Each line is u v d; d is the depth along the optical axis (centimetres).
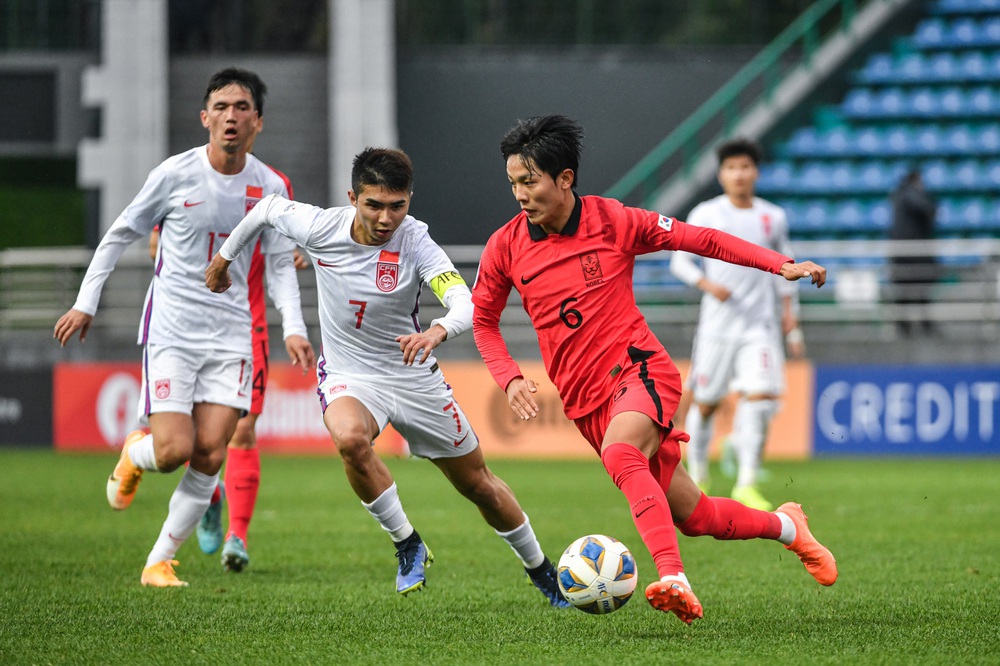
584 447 5238
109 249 2122
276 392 5288
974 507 3450
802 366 5184
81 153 7081
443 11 7812
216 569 2342
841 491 3906
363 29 7256
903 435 5153
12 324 6200
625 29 7875
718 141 7619
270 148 7450
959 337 5709
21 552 2542
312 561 2453
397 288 1886
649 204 7250
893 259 5828
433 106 7581
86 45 7756
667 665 1473
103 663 1497
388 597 2002
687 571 2317
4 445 5462
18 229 9488
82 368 5425
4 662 1503
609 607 1658
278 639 1644
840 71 7706
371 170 1775
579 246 1694
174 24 7612
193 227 2119
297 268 2323
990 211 7188
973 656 1516
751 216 3338
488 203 7569
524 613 1856
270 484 4112
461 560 2470
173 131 7344
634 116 7662
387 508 1877
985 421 5125
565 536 2853
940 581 2166
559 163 1656
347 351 1923
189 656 1535
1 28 7738
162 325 2117
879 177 7344
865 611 1859
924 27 7875
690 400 5181
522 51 7675
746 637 1652
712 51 7706
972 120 7588
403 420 1919
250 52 7700
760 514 1786
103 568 2317
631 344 1692
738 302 3356
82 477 4262
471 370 5278
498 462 5066
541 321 1728
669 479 1714
